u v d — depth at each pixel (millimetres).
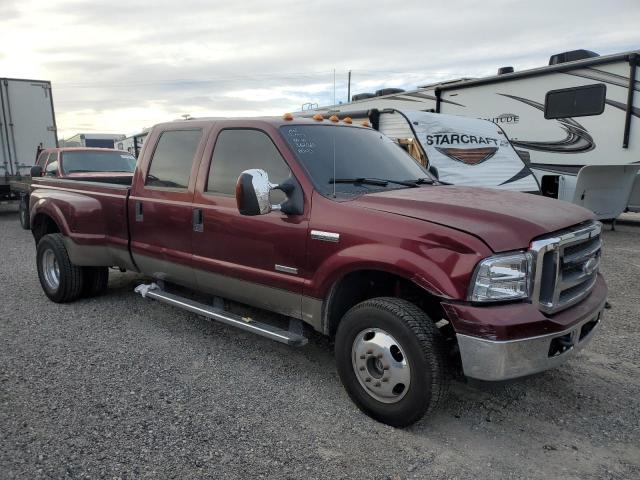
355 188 3758
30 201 6230
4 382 3816
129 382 3832
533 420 3350
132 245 4973
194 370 4051
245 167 4051
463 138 9023
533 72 10898
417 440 3115
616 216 10305
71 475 2764
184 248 4453
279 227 3689
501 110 11594
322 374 4008
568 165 10656
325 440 3107
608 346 4516
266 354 4371
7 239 10531
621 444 3080
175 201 4488
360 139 4406
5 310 5535
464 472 2820
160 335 4793
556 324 2930
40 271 5879
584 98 10227
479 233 2910
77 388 3730
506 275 2861
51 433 3152
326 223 3439
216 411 3430
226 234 4062
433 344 3012
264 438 3123
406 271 3039
